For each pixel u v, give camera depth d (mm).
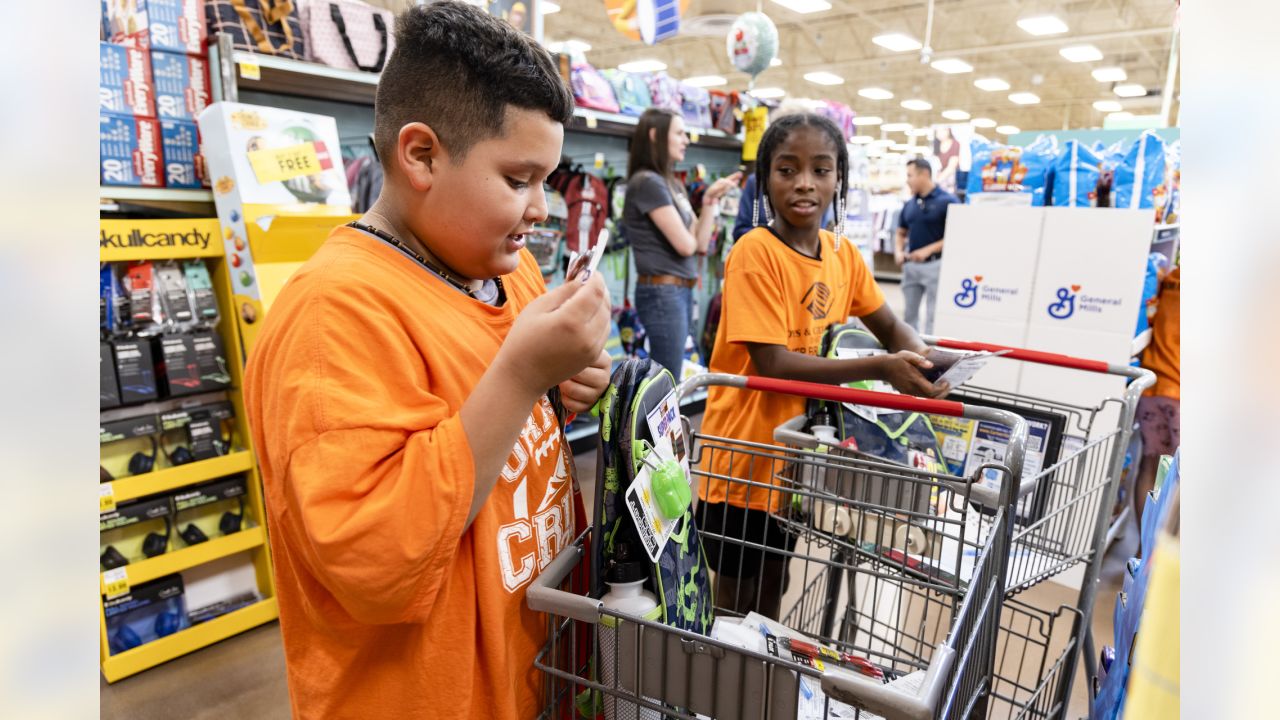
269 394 785
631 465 967
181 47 2447
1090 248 3104
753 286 1747
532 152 844
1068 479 1912
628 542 1039
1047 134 4496
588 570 1106
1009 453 1164
